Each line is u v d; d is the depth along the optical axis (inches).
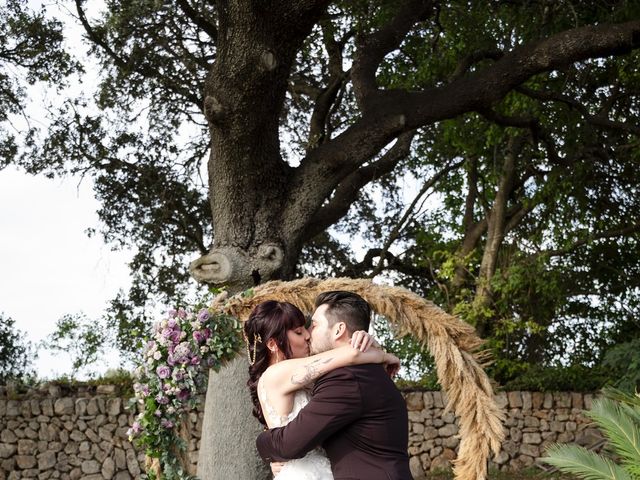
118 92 593.0
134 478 502.0
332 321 159.3
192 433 517.7
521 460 549.3
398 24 470.9
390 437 147.9
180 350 196.1
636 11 483.5
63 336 567.8
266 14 358.9
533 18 529.0
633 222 677.3
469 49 541.3
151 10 522.3
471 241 690.2
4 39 565.0
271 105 373.1
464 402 200.2
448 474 534.0
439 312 204.8
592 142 581.9
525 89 503.2
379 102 415.2
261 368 162.4
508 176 653.3
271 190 391.9
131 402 198.7
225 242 386.3
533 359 660.1
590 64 576.4
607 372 588.4
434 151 695.7
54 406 504.1
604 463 246.5
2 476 488.1
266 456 151.1
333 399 146.0
